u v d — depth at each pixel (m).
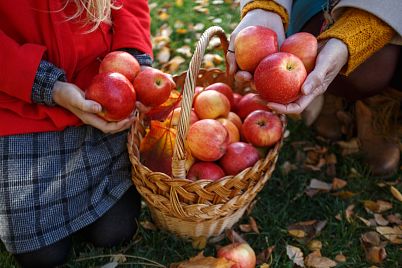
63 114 1.49
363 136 2.06
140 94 1.51
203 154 1.56
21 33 1.47
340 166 2.06
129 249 1.71
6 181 1.47
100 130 1.60
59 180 1.52
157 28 2.87
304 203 1.90
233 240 1.68
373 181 1.98
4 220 1.48
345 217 1.82
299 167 2.05
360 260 1.68
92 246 1.71
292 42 1.37
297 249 1.69
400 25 1.44
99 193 1.57
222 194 1.47
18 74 1.39
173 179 1.43
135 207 1.71
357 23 1.44
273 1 1.57
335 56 1.38
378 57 1.74
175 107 1.74
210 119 1.60
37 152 1.50
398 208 1.87
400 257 1.69
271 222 1.81
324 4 1.73
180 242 1.73
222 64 2.57
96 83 1.41
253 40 1.37
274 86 1.30
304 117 2.21
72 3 1.51
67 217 1.53
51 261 1.57
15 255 1.55
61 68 1.51
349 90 1.90
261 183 1.55
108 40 1.64
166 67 2.56
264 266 1.63
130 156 1.53
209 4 3.06
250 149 1.60
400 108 2.09
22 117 1.48
